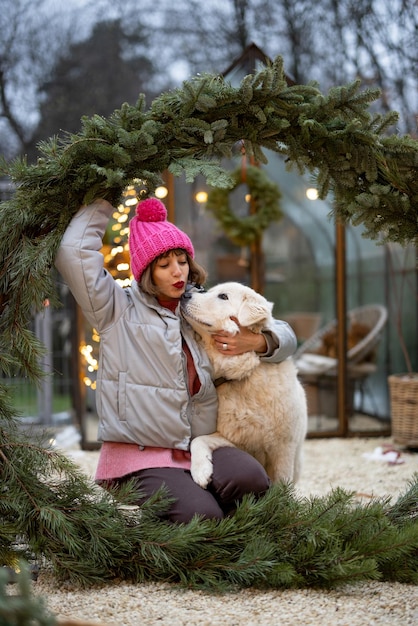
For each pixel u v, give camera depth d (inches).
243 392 123.3
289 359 130.3
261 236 284.5
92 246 115.7
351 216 130.3
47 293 116.0
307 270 302.0
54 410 331.0
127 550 108.1
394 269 275.0
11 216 113.7
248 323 119.0
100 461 120.9
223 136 117.6
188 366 121.6
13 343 114.8
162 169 120.2
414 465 205.0
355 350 265.6
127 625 89.1
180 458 120.0
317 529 107.7
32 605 64.6
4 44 574.6
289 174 281.4
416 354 276.8
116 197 120.6
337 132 120.2
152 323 117.5
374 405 271.7
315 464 208.7
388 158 123.6
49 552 107.0
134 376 116.4
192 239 273.9
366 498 161.9
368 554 108.3
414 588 105.7
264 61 239.5
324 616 93.0
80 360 235.9
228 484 114.8
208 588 103.8
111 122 119.1
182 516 111.2
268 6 560.4
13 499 107.9
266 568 103.4
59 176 114.3
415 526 109.6
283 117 121.9
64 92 595.5
